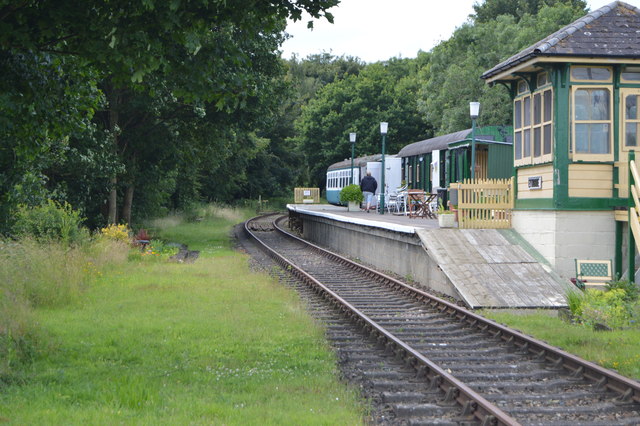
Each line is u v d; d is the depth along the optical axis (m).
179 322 12.55
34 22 8.66
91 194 33.62
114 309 13.89
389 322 13.37
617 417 7.58
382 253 23.28
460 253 17.28
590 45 16.62
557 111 16.81
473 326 12.80
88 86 10.71
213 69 9.44
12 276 12.86
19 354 9.48
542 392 8.59
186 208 57.84
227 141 39.00
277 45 33.25
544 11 52.28
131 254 24.05
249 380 8.79
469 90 53.69
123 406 7.46
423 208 29.14
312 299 16.55
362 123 73.38
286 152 89.75
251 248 32.47
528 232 18.08
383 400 8.06
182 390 8.20
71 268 16.31
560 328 12.43
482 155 28.94
